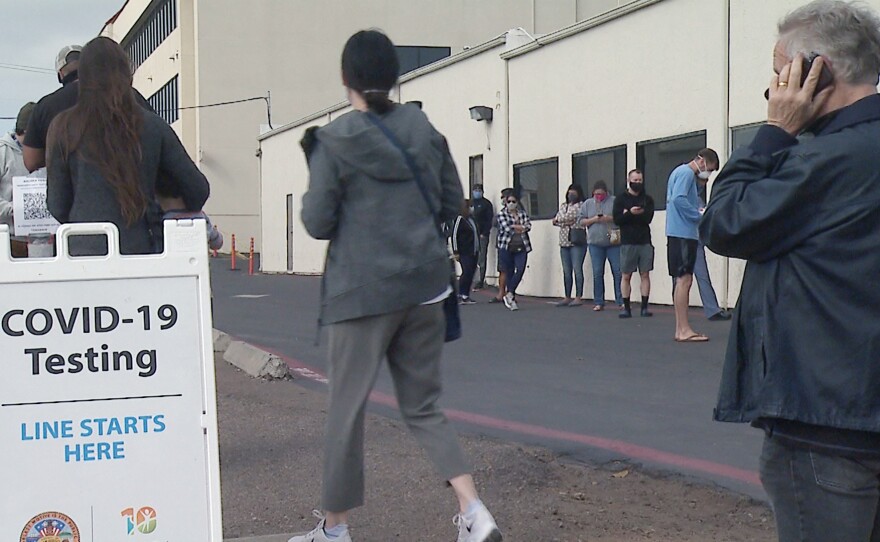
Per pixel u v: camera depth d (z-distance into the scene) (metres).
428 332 4.29
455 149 22.53
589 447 6.73
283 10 43.81
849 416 2.60
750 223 2.71
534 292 19.19
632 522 5.15
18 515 3.41
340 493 4.31
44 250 5.64
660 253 15.55
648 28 15.78
